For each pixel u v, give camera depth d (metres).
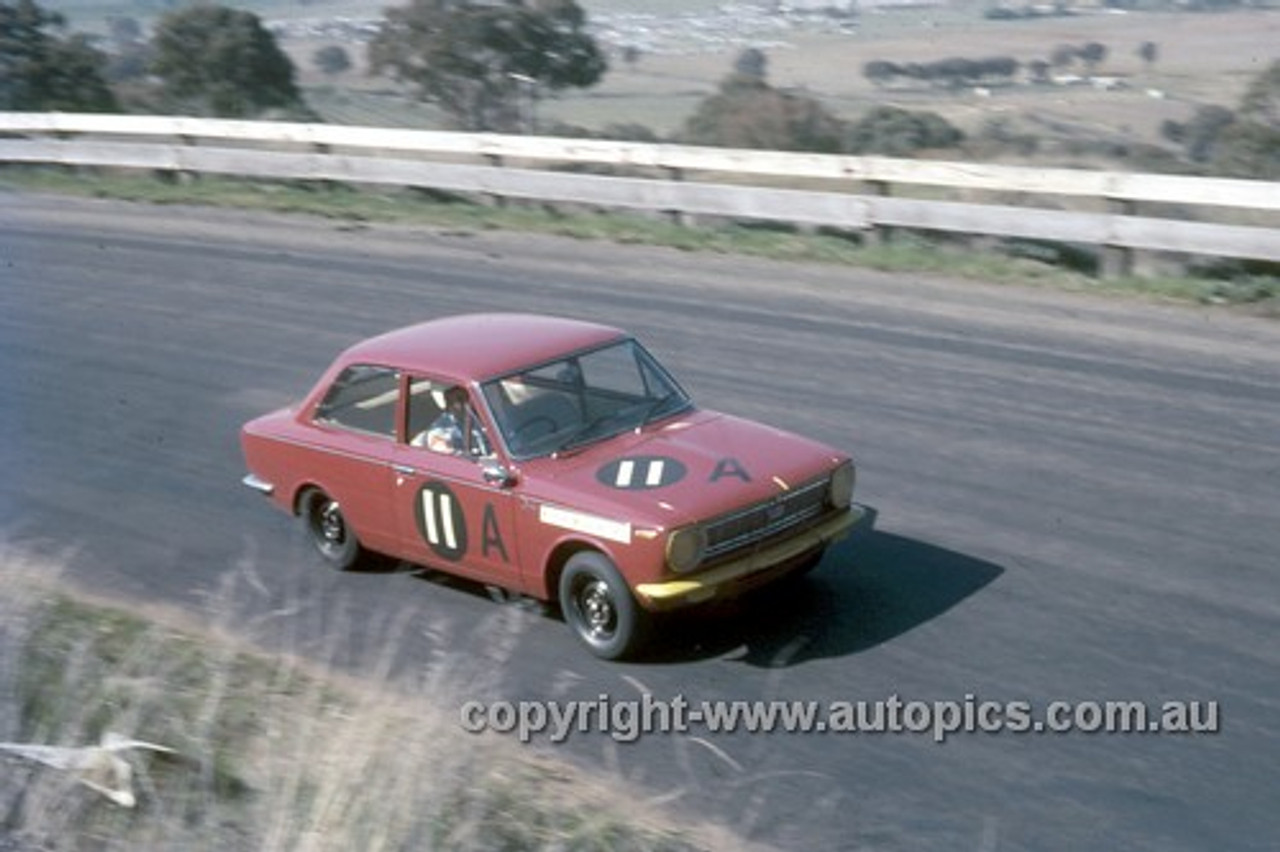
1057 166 42.97
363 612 19.23
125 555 21.92
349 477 19.75
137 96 74.88
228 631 18.86
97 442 27.42
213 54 72.44
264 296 37.44
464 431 18.31
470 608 19.08
